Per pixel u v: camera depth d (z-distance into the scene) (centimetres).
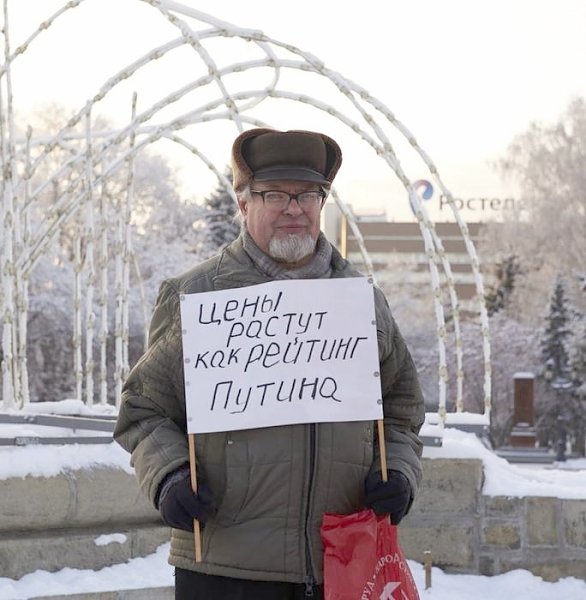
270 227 251
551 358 3559
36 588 430
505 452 3059
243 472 241
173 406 256
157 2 565
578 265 4116
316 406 244
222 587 244
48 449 461
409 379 272
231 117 604
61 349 2742
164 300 259
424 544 524
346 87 587
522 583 512
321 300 251
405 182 604
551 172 4219
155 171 3322
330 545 239
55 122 2564
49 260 2622
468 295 5375
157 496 242
